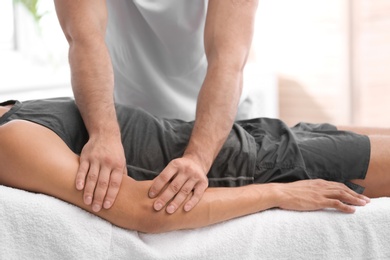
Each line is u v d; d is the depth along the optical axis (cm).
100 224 158
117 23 225
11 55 350
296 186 173
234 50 185
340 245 164
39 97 310
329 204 167
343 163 184
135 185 163
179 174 164
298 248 163
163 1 217
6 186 164
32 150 161
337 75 385
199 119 176
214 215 163
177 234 163
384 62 374
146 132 183
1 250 150
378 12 371
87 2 184
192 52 233
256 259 161
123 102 243
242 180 180
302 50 392
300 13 390
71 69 180
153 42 229
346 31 379
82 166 162
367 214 166
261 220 164
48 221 152
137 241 158
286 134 191
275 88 390
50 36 354
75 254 153
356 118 385
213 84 179
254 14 193
